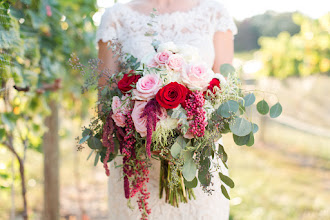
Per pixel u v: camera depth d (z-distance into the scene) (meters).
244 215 4.27
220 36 2.15
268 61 10.07
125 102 1.64
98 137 1.80
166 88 1.56
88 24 3.80
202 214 2.00
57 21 2.86
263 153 8.45
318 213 4.50
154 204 2.01
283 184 5.88
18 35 2.14
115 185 2.11
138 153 1.69
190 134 1.61
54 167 3.19
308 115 10.15
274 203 4.83
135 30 2.10
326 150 8.27
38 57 2.60
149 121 1.54
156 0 2.15
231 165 6.81
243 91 1.77
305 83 10.09
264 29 19.33
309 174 6.63
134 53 2.07
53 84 2.86
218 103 1.66
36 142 3.30
